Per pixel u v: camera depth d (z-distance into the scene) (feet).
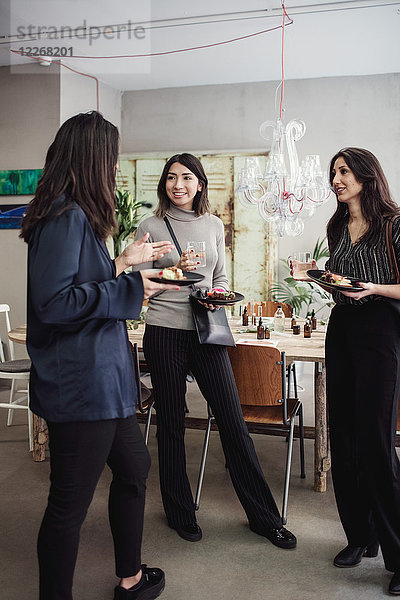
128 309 5.26
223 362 7.99
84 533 8.36
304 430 10.35
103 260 5.39
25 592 6.86
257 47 15.58
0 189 17.24
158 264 8.17
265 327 11.61
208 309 7.89
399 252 6.74
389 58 16.53
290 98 18.79
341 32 14.42
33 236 5.24
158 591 6.74
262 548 7.93
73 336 5.27
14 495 9.68
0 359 14.12
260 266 18.56
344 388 7.20
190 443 12.34
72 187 5.28
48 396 5.28
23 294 17.49
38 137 16.81
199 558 7.66
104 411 5.31
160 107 19.88
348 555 7.52
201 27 14.06
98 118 5.47
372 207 6.91
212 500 9.50
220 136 19.40
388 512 6.83
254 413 9.43
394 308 6.73
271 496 8.20
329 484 10.17
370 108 18.24
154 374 8.04
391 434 6.78
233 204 18.72
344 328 7.09
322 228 18.88
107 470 10.83
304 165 12.68
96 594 6.82
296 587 7.01
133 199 19.67
